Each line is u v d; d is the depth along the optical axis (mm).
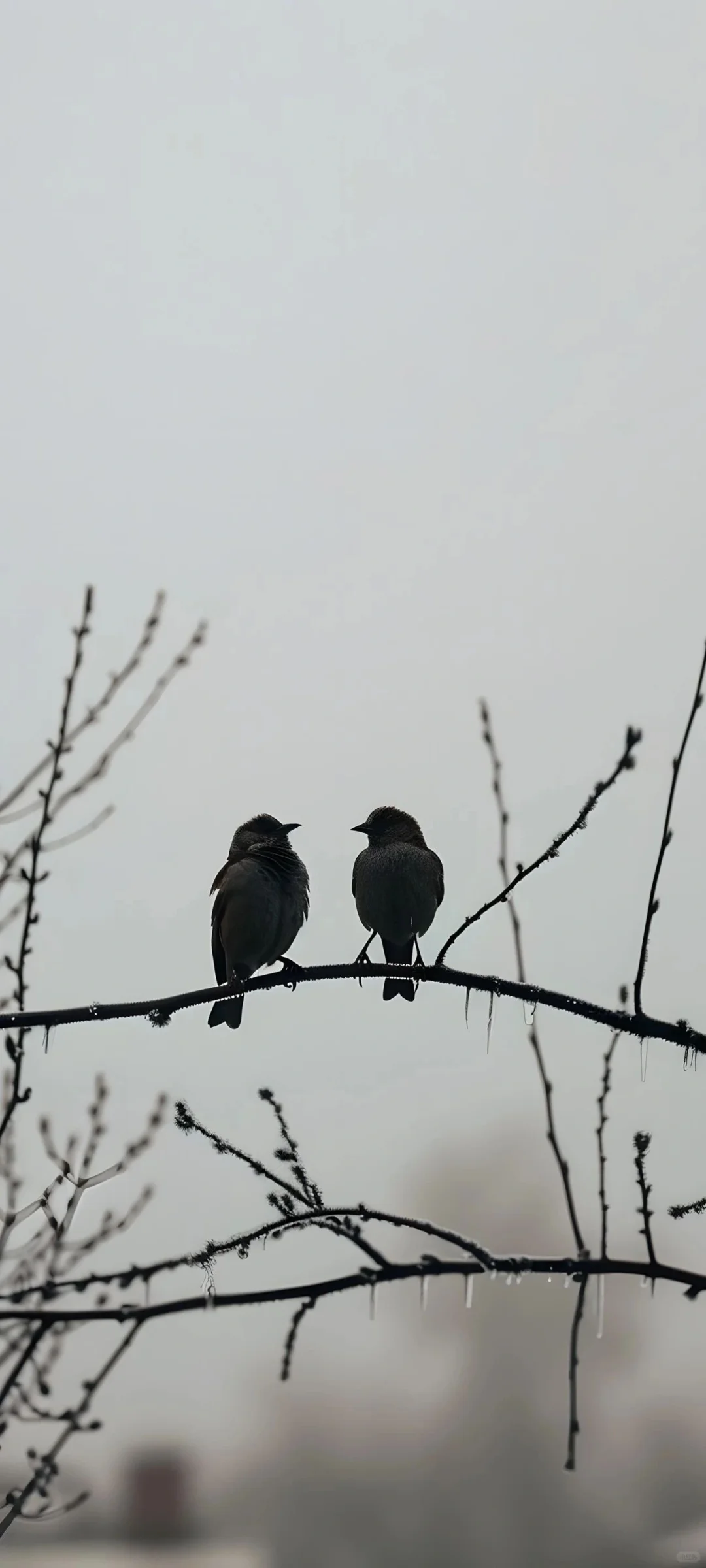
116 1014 6285
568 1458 4039
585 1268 4352
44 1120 6293
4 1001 6164
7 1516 4688
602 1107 4527
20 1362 3855
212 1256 4277
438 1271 4230
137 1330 3857
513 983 6012
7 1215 6250
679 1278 4340
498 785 5355
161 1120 6371
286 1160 4766
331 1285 4164
